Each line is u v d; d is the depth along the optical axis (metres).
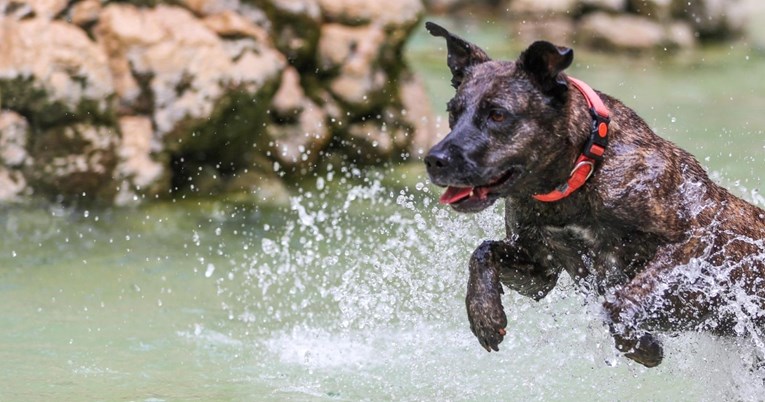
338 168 15.23
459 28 26.31
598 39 24.72
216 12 14.19
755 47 26.53
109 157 13.47
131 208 13.47
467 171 7.11
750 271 8.02
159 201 13.70
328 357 9.34
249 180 14.21
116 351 9.27
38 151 13.32
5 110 13.30
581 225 7.62
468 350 9.57
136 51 13.63
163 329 9.89
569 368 9.13
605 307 7.56
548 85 7.19
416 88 16.23
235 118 13.96
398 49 16.02
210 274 11.46
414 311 10.42
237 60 13.90
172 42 13.73
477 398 8.47
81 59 13.36
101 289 10.91
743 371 8.57
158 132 13.66
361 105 15.37
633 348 7.55
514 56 23.42
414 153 15.80
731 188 13.76
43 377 8.55
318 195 14.30
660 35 24.89
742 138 16.89
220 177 14.19
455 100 7.34
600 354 8.41
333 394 8.45
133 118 13.66
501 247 8.05
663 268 7.49
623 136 7.55
